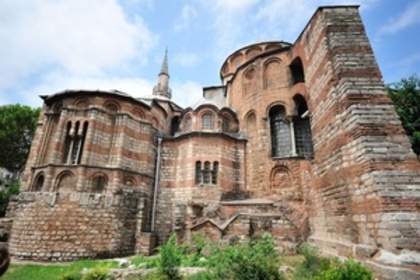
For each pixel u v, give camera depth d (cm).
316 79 1462
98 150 2008
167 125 3000
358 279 708
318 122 1426
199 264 1221
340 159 1173
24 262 1553
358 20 1299
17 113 3266
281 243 1516
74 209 1728
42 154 2022
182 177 2261
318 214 1432
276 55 2356
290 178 2038
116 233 1791
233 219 1592
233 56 3356
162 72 4356
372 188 941
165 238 2109
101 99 2150
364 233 980
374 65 1166
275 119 2297
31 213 1719
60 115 2080
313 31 1520
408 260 787
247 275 840
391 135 1007
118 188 1958
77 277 1016
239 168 2308
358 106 1083
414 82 1530
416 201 885
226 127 2556
